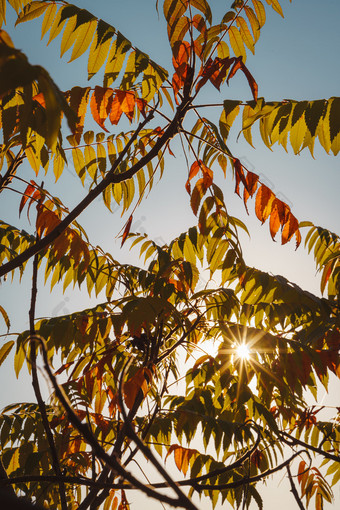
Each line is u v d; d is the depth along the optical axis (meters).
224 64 1.90
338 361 2.32
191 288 2.61
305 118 1.90
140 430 2.33
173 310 2.15
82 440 2.37
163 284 2.45
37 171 1.85
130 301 2.14
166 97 2.09
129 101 1.88
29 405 2.72
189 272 2.62
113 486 1.31
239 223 2.41
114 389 2.50
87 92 1.86
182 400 2.93
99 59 1.87
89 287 2.69
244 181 1.96
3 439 2.43
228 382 2.38
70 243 2.03
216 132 2.02
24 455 2.47
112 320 2.08
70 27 1.87
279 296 2.62
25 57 0.75
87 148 2.27
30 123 1.46
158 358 2.44
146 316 2.07
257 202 2.06
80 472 2.35
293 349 2.34
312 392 3.21
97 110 1.86
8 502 0.53
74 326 2.22
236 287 2.86
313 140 1.94
